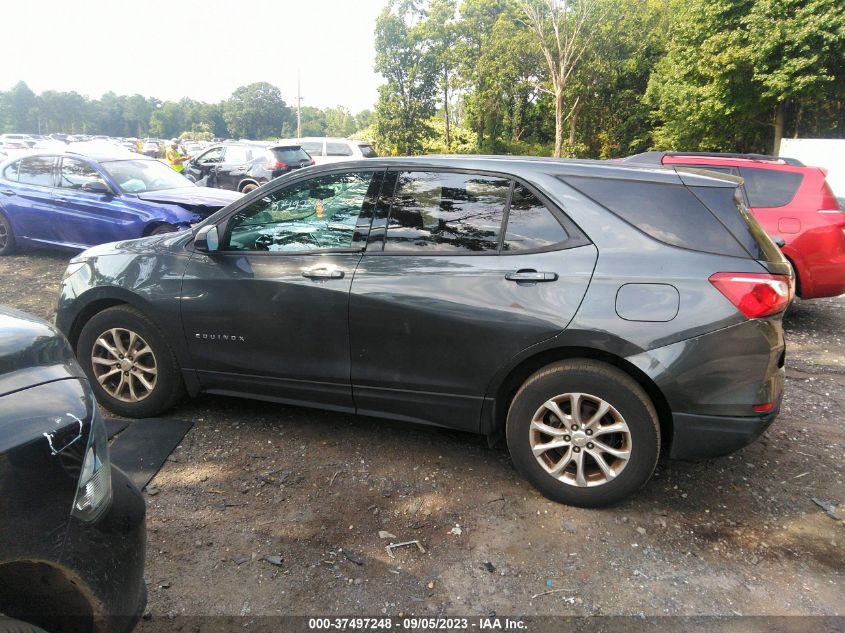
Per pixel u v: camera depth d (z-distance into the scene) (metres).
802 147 19.22
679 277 2.77
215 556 2.62
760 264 2.76
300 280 3.35
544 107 41.34
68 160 8.69
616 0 30.80
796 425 4.08
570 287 2.89
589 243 2.93
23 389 1.63
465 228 3.15
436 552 2.69
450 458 3.51
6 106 154.38
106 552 1.66
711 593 2.48
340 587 2.46
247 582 2.47
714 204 2.88
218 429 3.79
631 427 2.85
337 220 3.41
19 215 8.76
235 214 3.61
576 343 2.88
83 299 3.89
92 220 8.26
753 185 6.49
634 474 2.89
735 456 3.62
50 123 159.62
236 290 3.50
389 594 2.44
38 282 7.52
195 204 8.20
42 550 1.51
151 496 3.05
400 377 3.25
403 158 3.36
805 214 6.16
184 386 3.91
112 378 3.95
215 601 2.36
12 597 1.55
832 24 21.16
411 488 3.19
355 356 3.32
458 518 2.94
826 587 2.53
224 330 3.56
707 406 2.77
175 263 3.69
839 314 7.09
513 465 3.44
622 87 37.25
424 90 40.53
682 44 27.09
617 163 3.24
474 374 3.09
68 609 1.60
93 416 1.74
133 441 3.57
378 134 42.09
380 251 3.28
